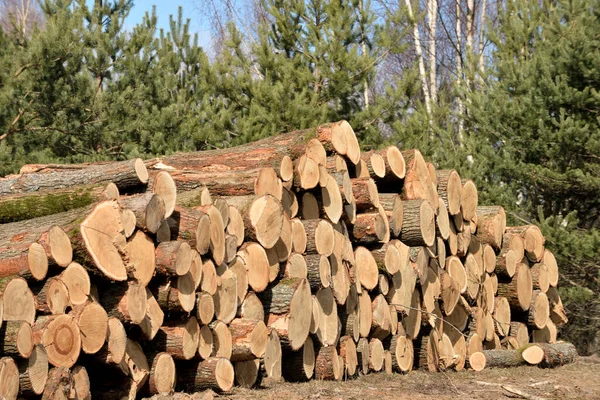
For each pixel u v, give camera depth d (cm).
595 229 1334
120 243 538
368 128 1426
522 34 1526
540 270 1054
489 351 942
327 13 1441
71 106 1366
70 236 521
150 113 1531
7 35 1325
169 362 585
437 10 2361
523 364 955
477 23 2564
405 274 821
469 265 931
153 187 587
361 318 787
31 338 470
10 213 614
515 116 1391
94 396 551
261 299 696
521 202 1462
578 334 1509
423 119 1448
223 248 641
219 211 641
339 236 757
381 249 799
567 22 1424
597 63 1305
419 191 847
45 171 750
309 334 725
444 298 877
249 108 1444
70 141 1469
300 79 1409
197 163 805
